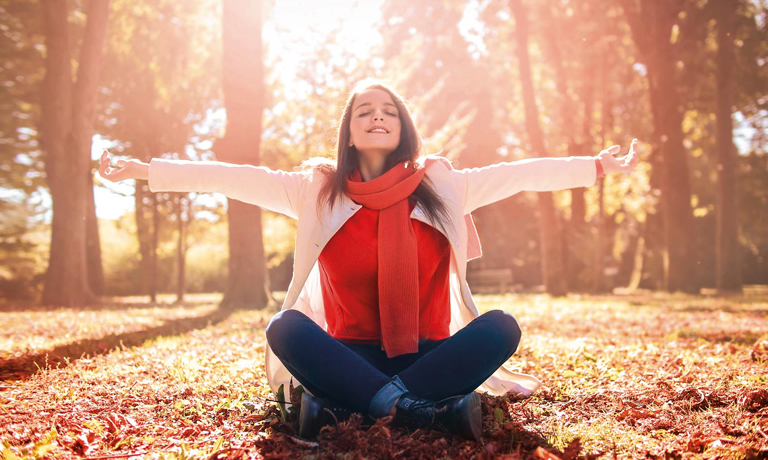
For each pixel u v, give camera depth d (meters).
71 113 14.30
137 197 21.81
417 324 2.52
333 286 2.69
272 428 2.52
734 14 18.97
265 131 18.16
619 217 29.36
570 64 23.22
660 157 19.69
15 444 2.29
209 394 3.16
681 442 2.28
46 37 14.14
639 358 4.39
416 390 2.28
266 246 23.67
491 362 2.37
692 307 11.10
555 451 2.14
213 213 23.53
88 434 2.36
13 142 21.39
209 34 22.02
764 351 4.52
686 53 20.03
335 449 2.15
